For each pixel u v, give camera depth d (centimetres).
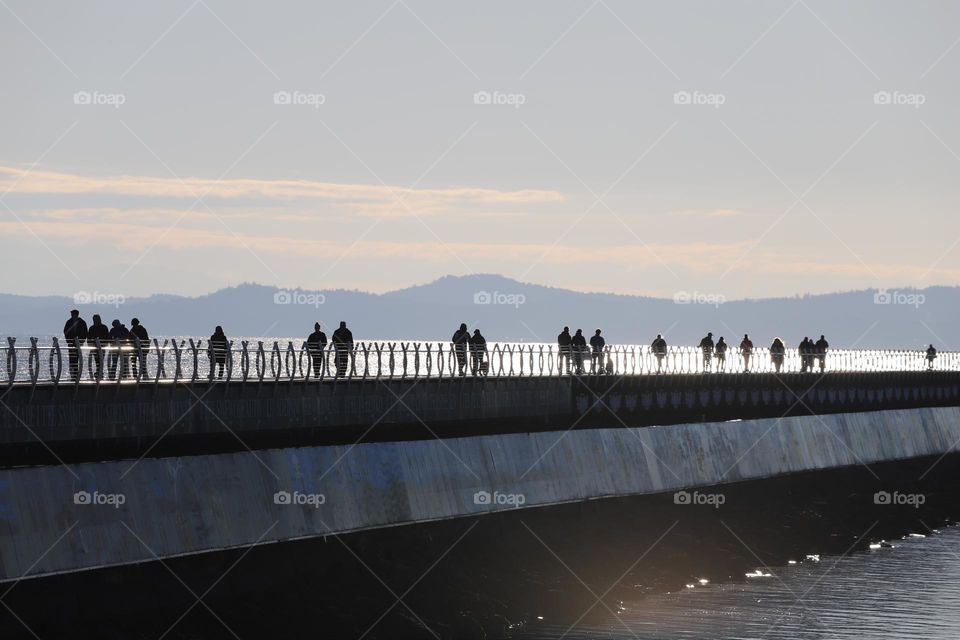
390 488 8119
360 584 7606
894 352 17075
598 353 11038
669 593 8862
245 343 7394
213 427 7144
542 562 8831
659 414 11606
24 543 5981
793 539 11075
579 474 9794
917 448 15488
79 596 6275
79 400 6412
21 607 6025
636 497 10425
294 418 7688
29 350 6188
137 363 6825
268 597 7175
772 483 12406
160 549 6600
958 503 13975
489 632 7481
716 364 13262
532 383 9925
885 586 9462
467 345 9375
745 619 8231
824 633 7950
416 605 7525
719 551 10094
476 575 8212
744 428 12150
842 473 13775
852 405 14788
